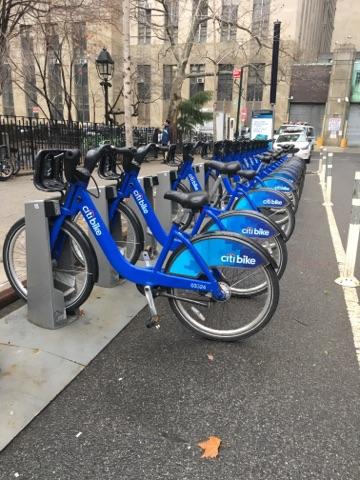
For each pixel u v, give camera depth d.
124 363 2.89
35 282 3.21
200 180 6.16
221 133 22.09
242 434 2.26
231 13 22.72
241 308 3.51
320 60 44.44
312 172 16.89
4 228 5.66
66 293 3.34
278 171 7.01
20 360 2.85
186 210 3.10
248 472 2.02
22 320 3.36
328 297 4.09
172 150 5.36
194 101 22.67
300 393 2.61
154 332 3.32
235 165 4.63
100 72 15.57
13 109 42.53
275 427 2.32
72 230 3.16
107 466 2.04
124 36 9.76
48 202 3.06
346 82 36.56
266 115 21.72
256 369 2.85
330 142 38.19
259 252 2.99
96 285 4.11
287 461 2.09
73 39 18.75
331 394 2.60
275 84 21.38
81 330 3.27
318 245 5.97
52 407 2.44
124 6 9.55
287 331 3.39
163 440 2.21
